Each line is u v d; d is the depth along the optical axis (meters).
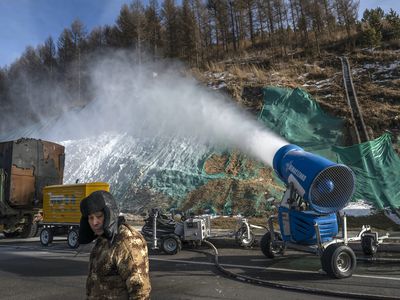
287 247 9.69
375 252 10.15
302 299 6.44
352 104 27.16
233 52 56.06
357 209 17.08
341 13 56.53
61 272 9.23
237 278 8.07
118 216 2.78
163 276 8.44
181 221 12.38
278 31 57.38
